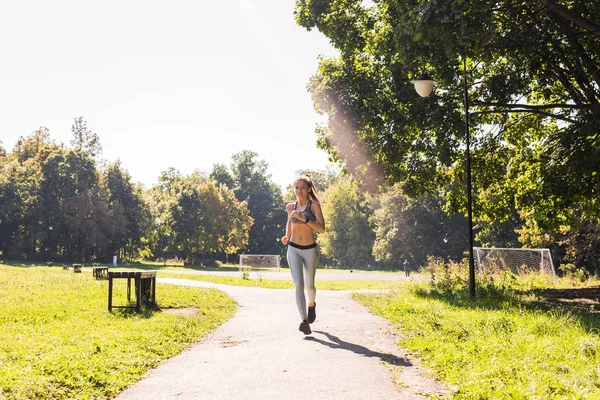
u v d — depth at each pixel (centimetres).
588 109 1530
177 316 1011
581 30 1480
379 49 1741
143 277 1112
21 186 6706
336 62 2095
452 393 452
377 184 2041
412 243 7594
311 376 507
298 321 930
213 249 8094
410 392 462
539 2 1305
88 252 7600
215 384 483
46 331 818
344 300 1399
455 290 1602
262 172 11531
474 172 2147
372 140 1944
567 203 1711
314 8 2028
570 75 1730
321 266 9512
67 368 540
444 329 796
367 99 1923
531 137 2241
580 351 622
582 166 1496
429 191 2109
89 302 1266
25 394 446
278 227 11125
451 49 1195
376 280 3228
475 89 1950
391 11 1691
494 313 1005
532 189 2022
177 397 446
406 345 681
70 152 7375
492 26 1148
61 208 7088
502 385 471
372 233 8862
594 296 1469
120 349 652
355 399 433
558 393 450
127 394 463
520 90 1739
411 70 1730
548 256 2636
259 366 552
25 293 1496
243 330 834
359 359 589
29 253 7138
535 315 961
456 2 1124
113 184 8044
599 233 3142
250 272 4272
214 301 1326
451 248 7275
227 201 8406
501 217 2300
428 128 1853
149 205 8956
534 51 1485
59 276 2538
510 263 2691
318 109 2019
